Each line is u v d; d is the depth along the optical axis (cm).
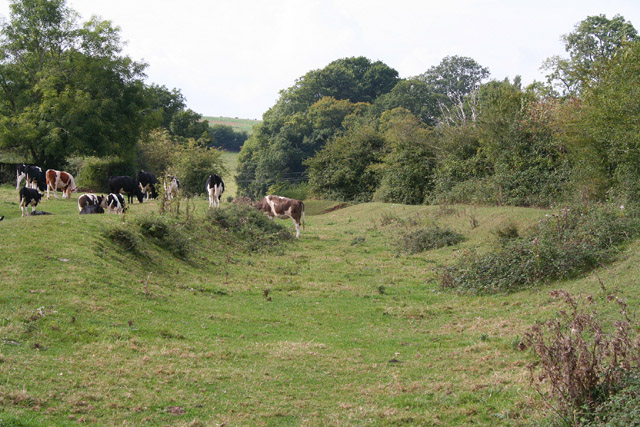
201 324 1064
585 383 614
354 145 4672
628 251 1370
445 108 7119
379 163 4491
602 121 1786
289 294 1412
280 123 7344
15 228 1380
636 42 1814
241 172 7350
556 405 638
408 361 917
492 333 1055
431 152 3647
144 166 4666
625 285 1159
